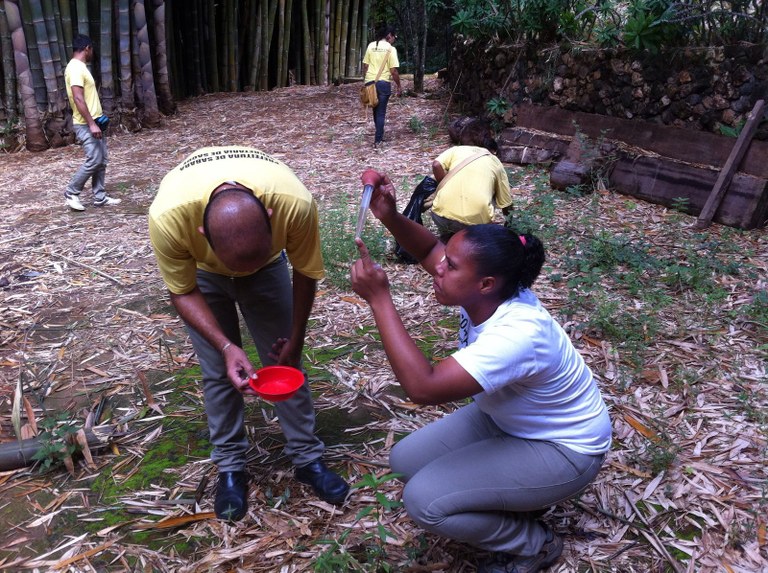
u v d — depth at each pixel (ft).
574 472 7.30
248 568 8.02
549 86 26.78
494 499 7.24
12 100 33.09
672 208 20.66
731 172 19.16
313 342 13.52
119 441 10.57
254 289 8.45
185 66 43.98
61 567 8.14
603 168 22.36
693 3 20.99
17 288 16.25
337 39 49.21
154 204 7.38
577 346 12.85
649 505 8.85
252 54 45.98
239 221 6.53
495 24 29.32
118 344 13.53
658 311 14.07
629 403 11.01
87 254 18.49
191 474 9.80
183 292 7.88
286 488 9.40
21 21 31.63
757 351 12.37
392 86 43.73
